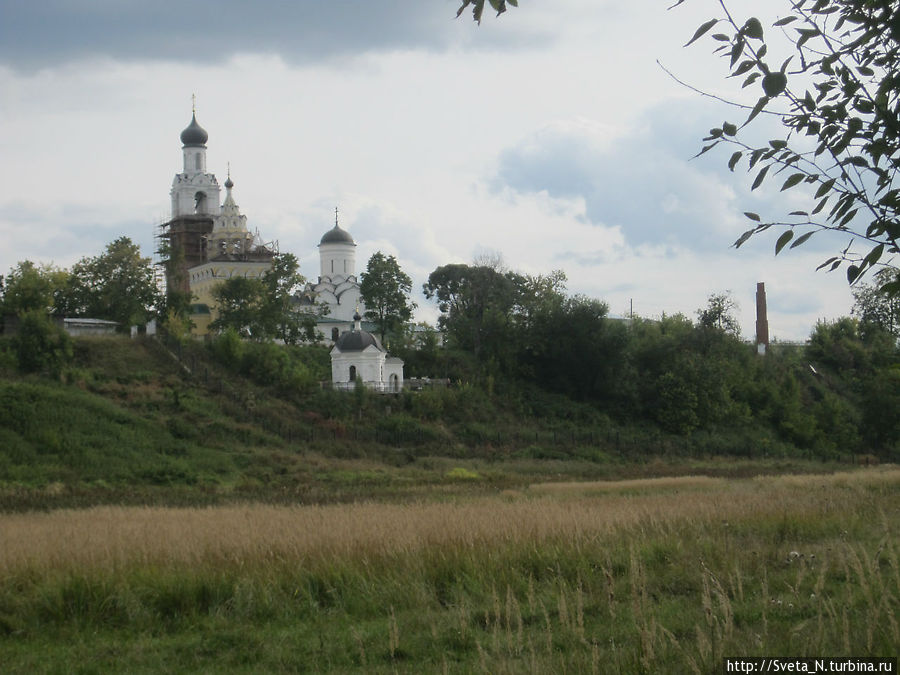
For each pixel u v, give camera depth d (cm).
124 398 7819
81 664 1462
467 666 1326
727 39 886
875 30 870
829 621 1338
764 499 3347
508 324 10694
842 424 10056
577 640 1320
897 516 2658
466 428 8844
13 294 9444
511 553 1994
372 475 6644
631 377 10200
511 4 936
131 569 1955
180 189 13650
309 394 8875
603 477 6838
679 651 1248
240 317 10512
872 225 884
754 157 922
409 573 1880
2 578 1966
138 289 10738
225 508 4200
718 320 11931
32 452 6166
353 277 13112
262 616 1716
